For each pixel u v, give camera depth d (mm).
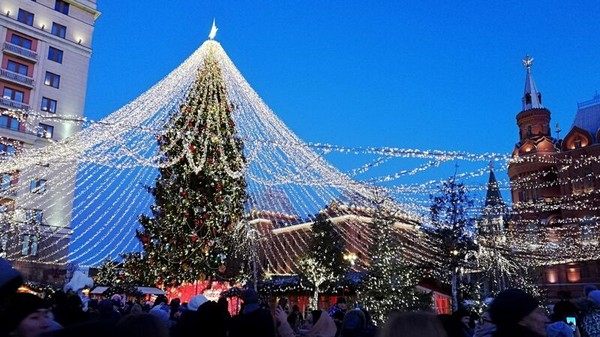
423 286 34094
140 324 2209
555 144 69938
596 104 68625
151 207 22406
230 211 21609
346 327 6492
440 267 30094
